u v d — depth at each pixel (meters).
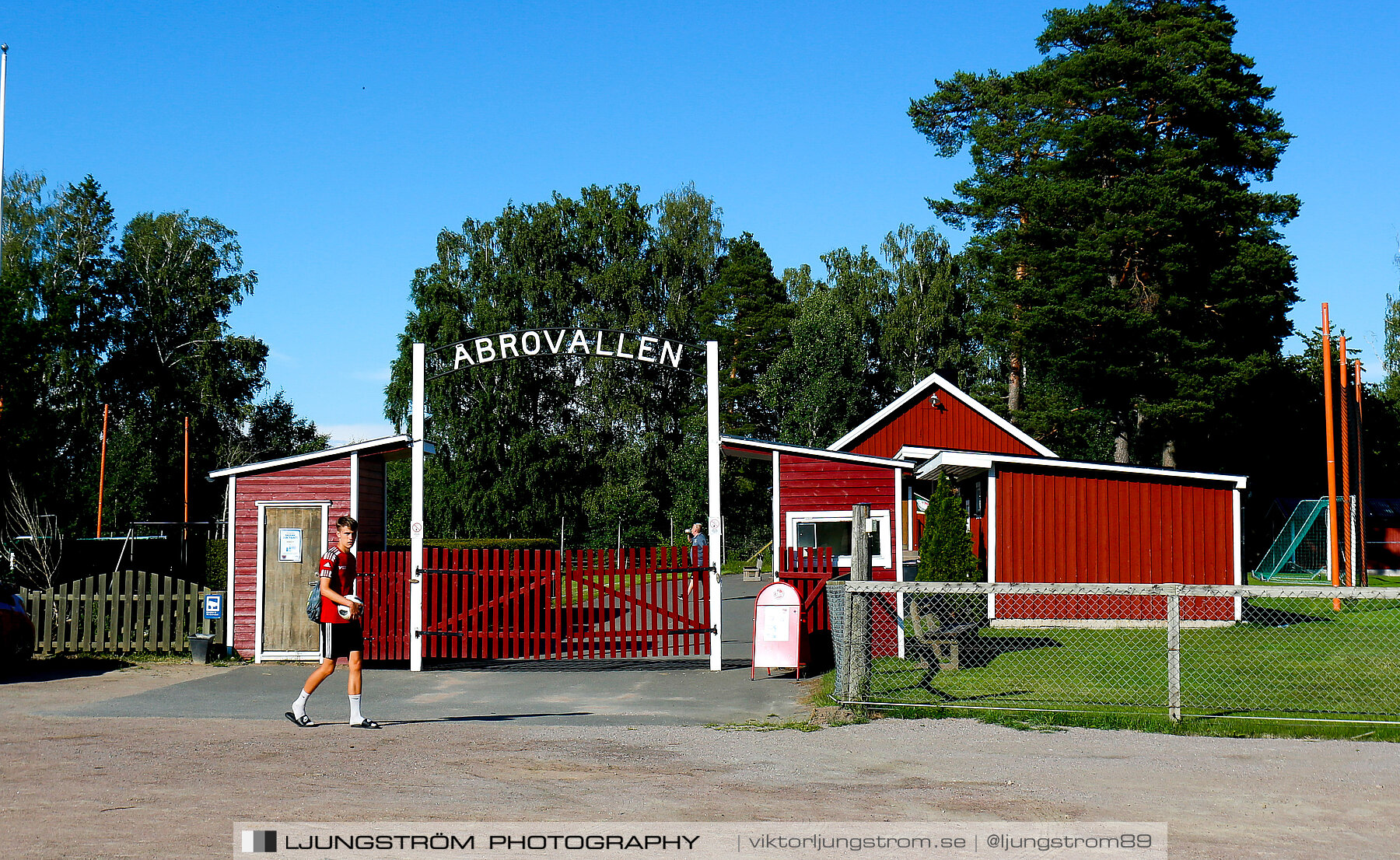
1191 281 39.47
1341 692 12.20
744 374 62.56
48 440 28.80
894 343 58.41
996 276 46.62
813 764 8.80
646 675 14.27
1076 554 20.64
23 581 24.06
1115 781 8.22
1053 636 18.22
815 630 14.44
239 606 15.88
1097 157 40.84
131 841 6.29
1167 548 20.62
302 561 15.77
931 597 14.94
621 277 59.22
